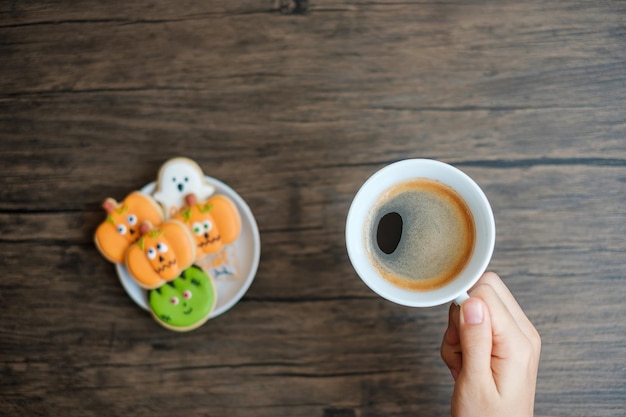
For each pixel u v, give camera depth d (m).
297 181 0.57
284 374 0.58
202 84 0.58
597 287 0.57
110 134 0.58
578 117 0.57
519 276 0.57
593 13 0.58
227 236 0.55
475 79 0.57
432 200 0.49
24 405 0.58
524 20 0.58
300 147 0.57
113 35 0.58
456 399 0.48
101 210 0.58
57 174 0.58
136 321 0.58
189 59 0.58
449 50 0.58
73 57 0.58
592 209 0.57
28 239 0.58
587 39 0.58
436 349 0.57
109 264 0.58
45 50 0.58
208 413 0.58
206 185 0.56
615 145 0.57
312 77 0.57
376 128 0.57
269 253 0.57
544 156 0.57
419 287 0.48
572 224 0.57
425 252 0.49
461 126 0.57
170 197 0.56
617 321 0.57
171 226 0.55
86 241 0.58
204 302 0.55
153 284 0.55
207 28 0.58
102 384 0.58
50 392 0.58
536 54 0.58
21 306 0.58
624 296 0.57
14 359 0.58
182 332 0.58
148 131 0.58
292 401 0.58
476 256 0.47
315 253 0.57
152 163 0.58
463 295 0.47
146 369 0.58
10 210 0.58
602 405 0.57
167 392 0.58
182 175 0.56
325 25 0.58
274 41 0.58
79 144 0.58
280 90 0.57
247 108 0.57
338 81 0.57
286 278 0.57
